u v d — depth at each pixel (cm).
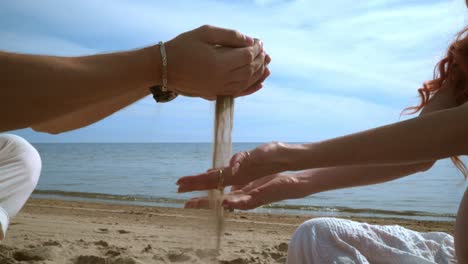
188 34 135
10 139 198
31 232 552
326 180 185
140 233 585
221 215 174
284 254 447
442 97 201
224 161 162
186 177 145
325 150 143
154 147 9312
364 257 167
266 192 181
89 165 3872
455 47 196
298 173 187
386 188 1903
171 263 384
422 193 1733
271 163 143
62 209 895
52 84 120
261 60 145
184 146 9238
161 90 147
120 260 377
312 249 172
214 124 164
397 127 142
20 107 119
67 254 402
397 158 141
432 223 949
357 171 185
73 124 177
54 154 6312
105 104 170
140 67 129
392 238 180
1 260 360
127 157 5381
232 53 135
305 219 858
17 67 118
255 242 544
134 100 172
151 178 2497
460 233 156
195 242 175
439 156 141
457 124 138
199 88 136
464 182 209
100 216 800
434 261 175
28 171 195
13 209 189
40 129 180
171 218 791
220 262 404
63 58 125
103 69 125
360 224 185
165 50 131
